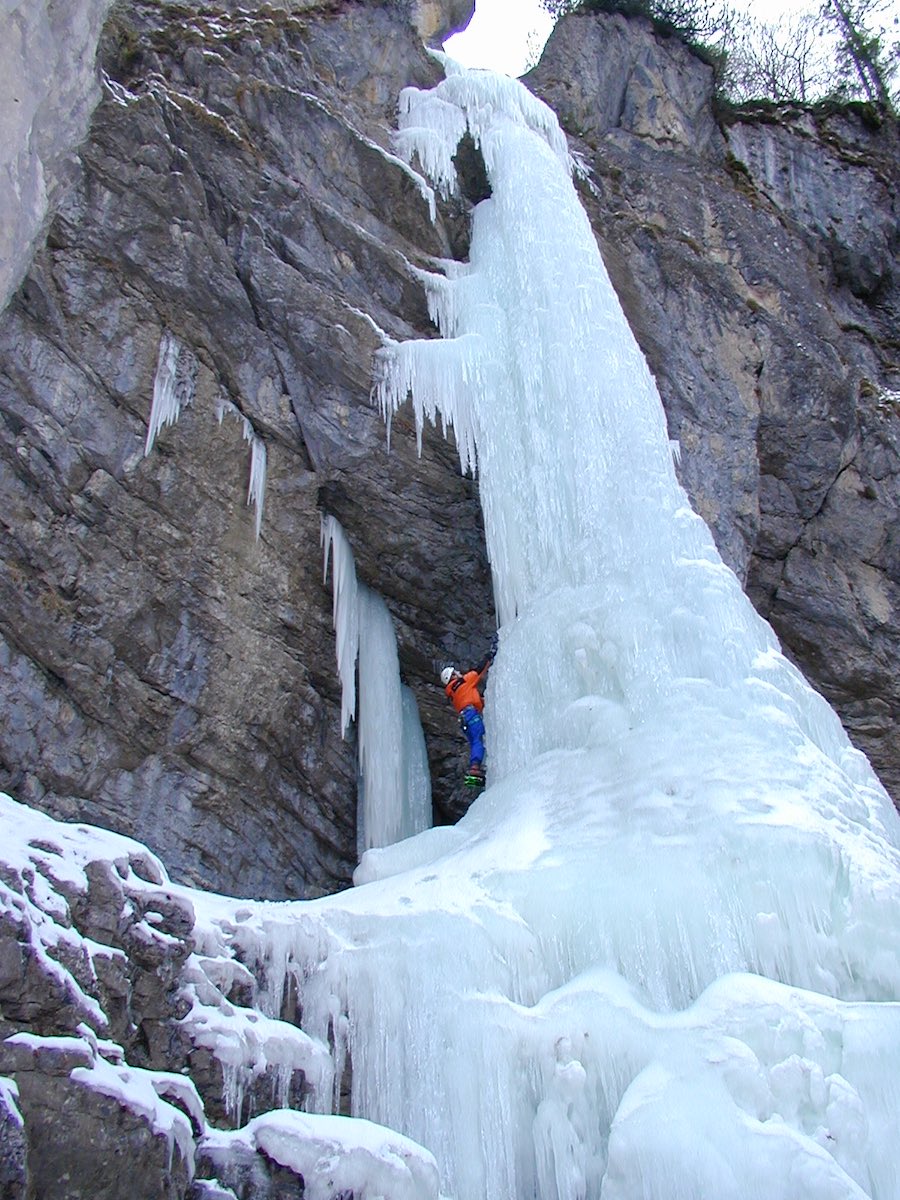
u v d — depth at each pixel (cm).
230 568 988
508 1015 655
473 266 1166
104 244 948
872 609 1260
